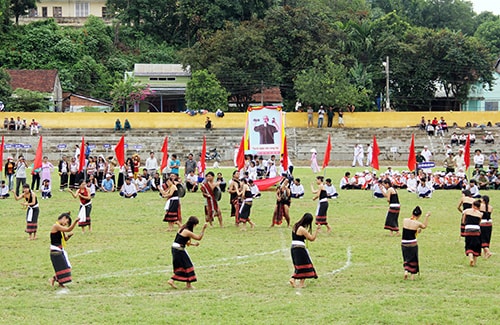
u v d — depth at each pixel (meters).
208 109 65.00
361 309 14.69
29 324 13.77
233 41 67.88
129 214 28.44
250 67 67.62
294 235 16.81
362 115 64.25
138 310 14.77
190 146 58.44
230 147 58.06
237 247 21.50
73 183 36.59
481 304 15.18
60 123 62.25
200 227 25.52
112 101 76.06
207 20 84.81
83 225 24.08
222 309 14.79
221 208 30.17
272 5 86.06
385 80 72.88
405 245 17.50
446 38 71.62
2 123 61.53
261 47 68.19
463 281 17.31
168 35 93.12
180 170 48.22
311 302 15.34
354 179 38.00
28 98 66.38
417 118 64.19
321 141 59.25
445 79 72.12
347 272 18.22
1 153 33.66
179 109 78.69
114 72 84.25
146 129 60.91
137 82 70.69
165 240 22.77
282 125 39.03
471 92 78.62
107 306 15.03
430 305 15.12
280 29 70.62
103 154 57.06
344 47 72.81
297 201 32.59
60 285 16.73
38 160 34.47
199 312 14.59
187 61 70.69
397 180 38.94
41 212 28.88
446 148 56.03
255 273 18.09
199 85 65.50
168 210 24.70
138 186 36.25
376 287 16.72
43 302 15.42
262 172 40.22
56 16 99.94
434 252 20.80
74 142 57.66
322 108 62.47
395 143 59.19
